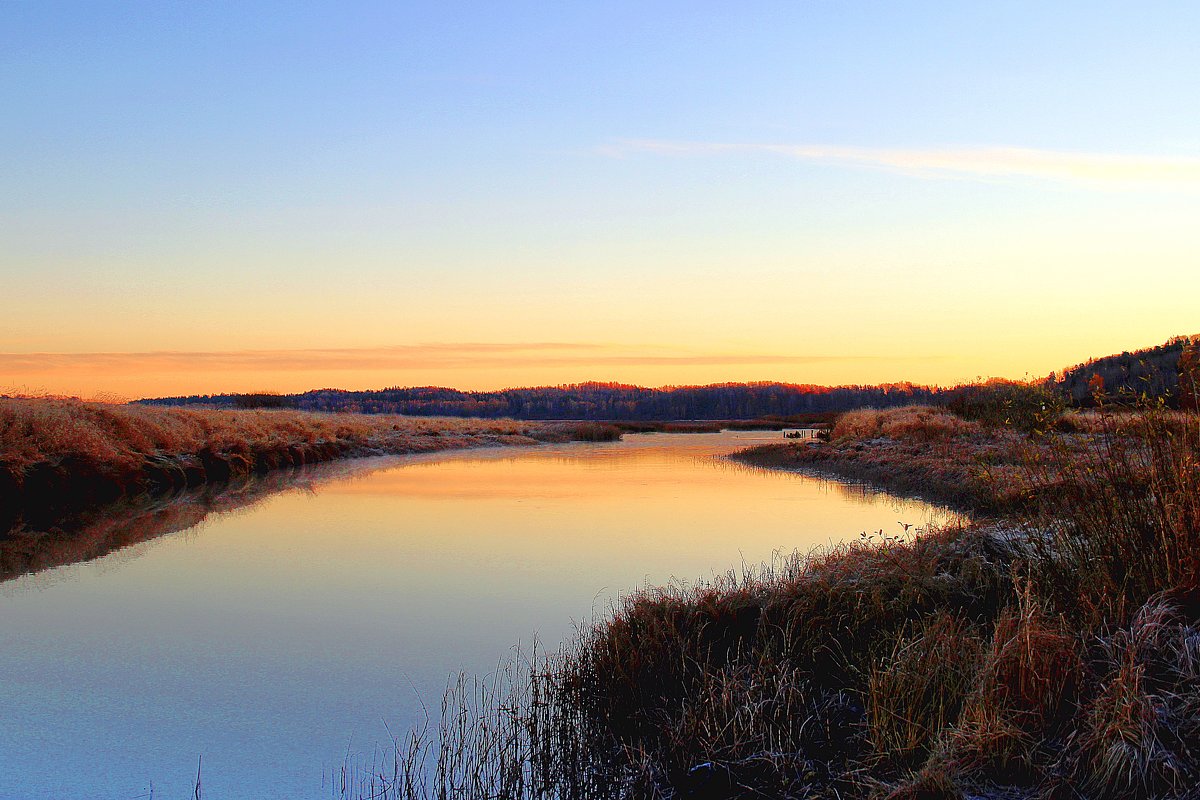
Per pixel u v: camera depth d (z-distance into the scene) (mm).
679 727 6102
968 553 8375
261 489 23172
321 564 13047
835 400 136000
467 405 132500
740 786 5543
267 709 7344
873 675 6188
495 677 7961
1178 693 5164
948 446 23516
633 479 26031
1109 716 5016
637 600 8461
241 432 30844
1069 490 7219
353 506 19531
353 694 7656
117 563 13195
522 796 5711
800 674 6742
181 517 17844
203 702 7543
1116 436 6980
